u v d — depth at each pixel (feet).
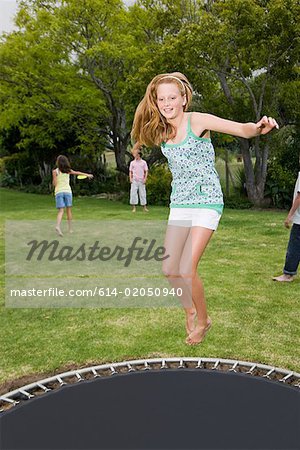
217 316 11.55
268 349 9.78
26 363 9.33
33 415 6.57
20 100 43.65
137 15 39.86
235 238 20.99
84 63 41.27
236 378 7.54
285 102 34.47
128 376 7.69
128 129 44.88
